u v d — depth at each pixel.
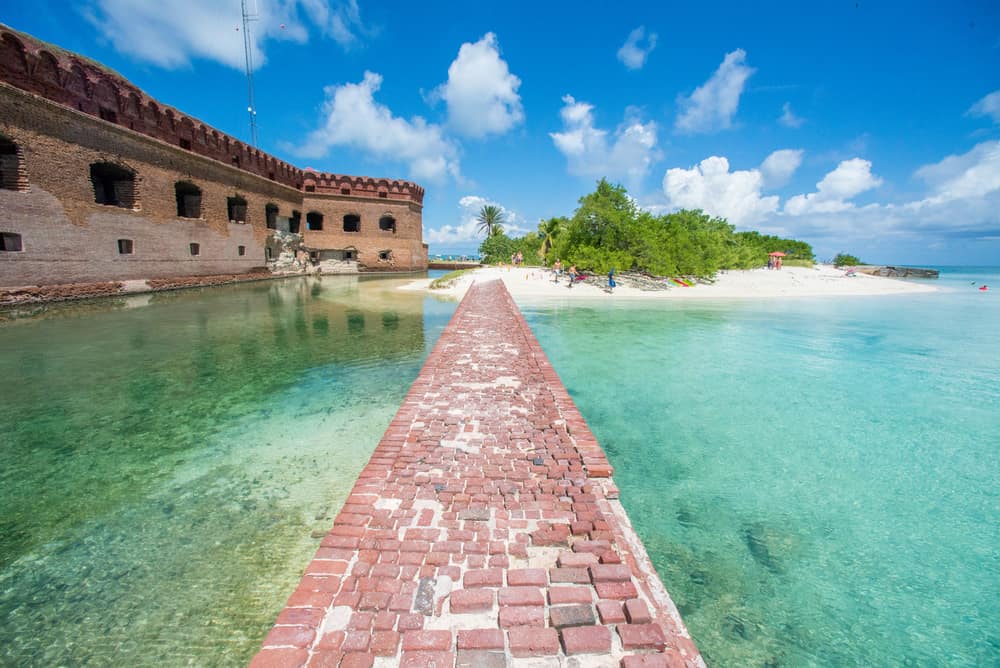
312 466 4.82
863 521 4.18
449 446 4.30
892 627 2.97
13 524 3.76
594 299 23.34
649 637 2.19
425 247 45.22
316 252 37.22
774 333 14.03
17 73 15.77
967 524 4.16
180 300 18.62
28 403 6.58
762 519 4.18
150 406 6.54
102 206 18.33
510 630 2.24
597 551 2.83
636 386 8.27
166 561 3.34
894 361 10.46
